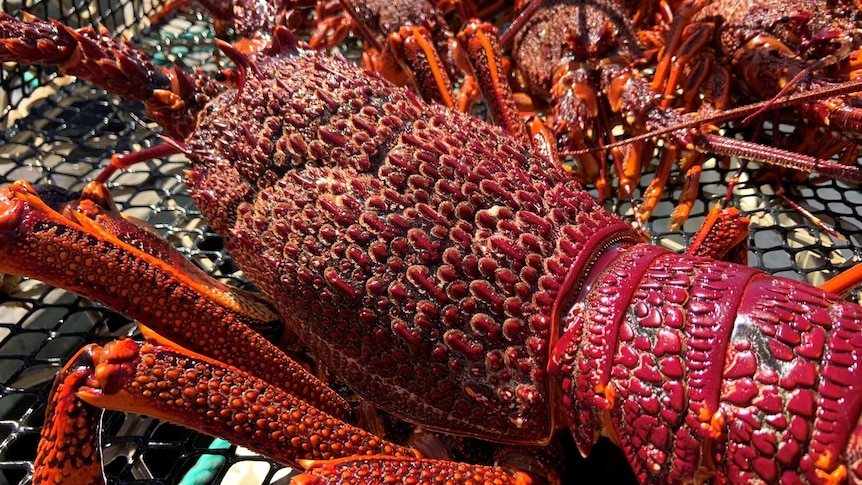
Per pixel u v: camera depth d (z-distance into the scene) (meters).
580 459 0.23
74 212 0.24
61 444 0.19
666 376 0.18
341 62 0.23
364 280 0.20
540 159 0.22
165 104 0.25
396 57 0.36
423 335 0.20
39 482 0.19
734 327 0.18
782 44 0.37
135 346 0.19
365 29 0.44
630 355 0.19
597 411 0.20
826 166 0.24
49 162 0.40
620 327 0.19
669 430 0.18
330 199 0.21
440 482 0.19
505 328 0.20
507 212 0.20
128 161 0.27
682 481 0.18
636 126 0.36
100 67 0.26
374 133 0.21
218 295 0.26
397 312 0.20
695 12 0.41
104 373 0.19
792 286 0.18
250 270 0.23
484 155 0.21
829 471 0.16
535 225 0.20
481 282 0.20
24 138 0.41
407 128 0.21
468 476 0.20
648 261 0.20
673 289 0.19
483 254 0.20
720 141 0.30
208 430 0.20
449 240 0.20
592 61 0.39
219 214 0.22
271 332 0.26
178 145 0.23
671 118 0.34
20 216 0.21
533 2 0.40
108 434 0.27
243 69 0.23
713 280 0.19
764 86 0.37
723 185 0.39
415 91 0.36
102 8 0.51
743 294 0.18
